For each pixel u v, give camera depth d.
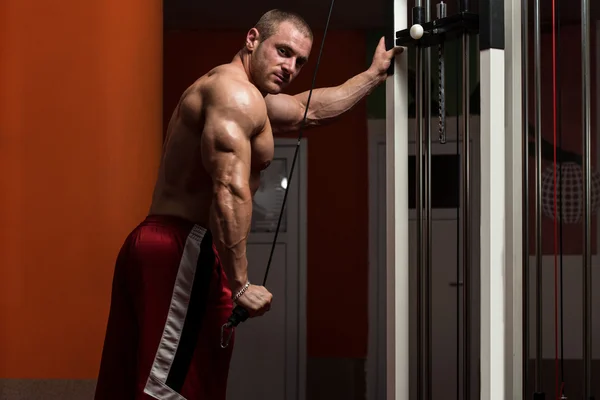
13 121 3.26
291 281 5.11
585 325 1.83
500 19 1.76
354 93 2.66
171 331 2.18
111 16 3.29
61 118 3.27
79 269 3.27
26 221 3.26
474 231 4.89
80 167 3.27
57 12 3.28
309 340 5.09
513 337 1.81
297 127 2.71
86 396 3.24
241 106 2.08
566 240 4.79
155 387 2.14
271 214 5.12
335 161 5.09
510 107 1.82
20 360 3.26
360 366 5.04
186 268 2.21
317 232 5.09
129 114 3.29
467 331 1.97
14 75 3.27
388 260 2.10
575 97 4.77
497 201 1.77
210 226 2.09
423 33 1.99
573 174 4.79
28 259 3.27
